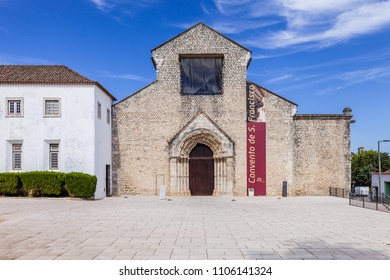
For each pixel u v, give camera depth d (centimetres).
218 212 1958
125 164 3152
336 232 1337
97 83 2791
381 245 1107
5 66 3025
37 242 1137
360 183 7319
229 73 3216
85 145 2745
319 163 3178
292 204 2459
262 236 1247
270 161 3166
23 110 2750
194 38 3231
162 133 3170
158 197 2984
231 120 3184
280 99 3206
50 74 2903
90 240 1169
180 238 1205
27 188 2644
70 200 2627
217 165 3155
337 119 3209
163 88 3198
